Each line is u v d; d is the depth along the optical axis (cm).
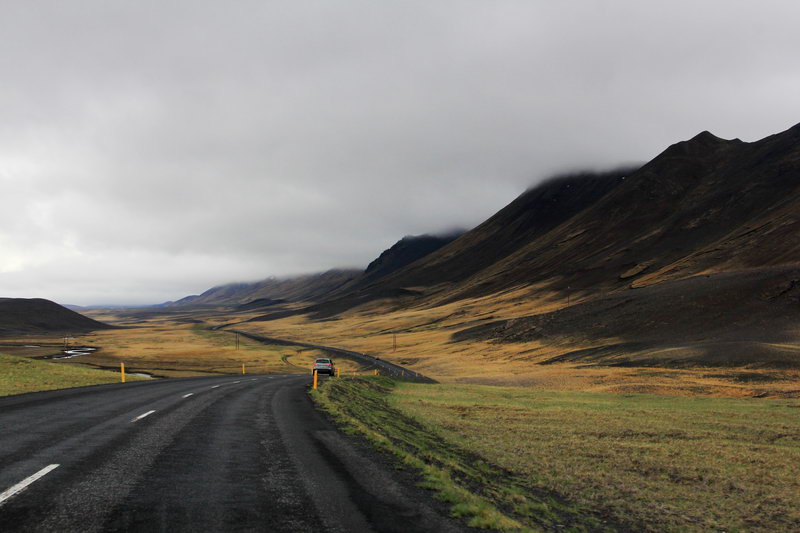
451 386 5172
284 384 3369
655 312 11069
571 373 7381
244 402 2131
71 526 601
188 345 17650
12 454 957
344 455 1135
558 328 12438
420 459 1250
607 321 11619
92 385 2678
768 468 1764
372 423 1880
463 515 778
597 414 3012
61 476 811
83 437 1158
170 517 650
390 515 728
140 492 751
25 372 2886
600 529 1020
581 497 1302
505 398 4019
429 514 756
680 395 5025
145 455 1002
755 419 2898
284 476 898
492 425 2506
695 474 1650
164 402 1964
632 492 1395
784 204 17650
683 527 1132
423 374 9731
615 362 8281
